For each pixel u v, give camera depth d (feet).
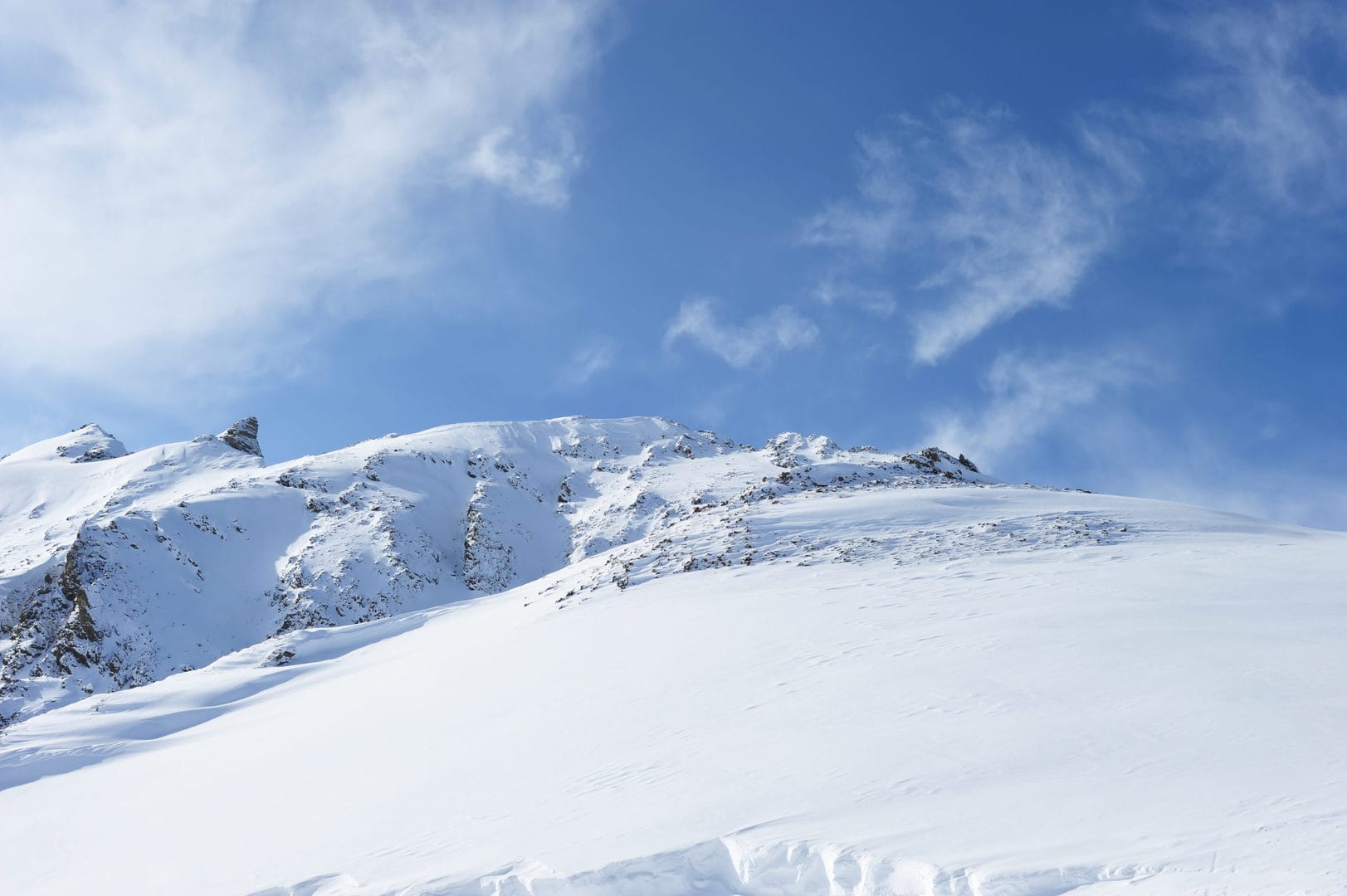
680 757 41.14
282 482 369.30
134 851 50.65
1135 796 26.43
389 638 167.94
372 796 47.80
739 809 31.35
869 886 23.54
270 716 104.68
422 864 32.37
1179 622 54.44
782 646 63.10
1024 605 66.33
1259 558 81.82
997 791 28.96
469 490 402.52
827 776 33.96
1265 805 24.06
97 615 254.88
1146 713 36.17
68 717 131.34
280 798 54.03
